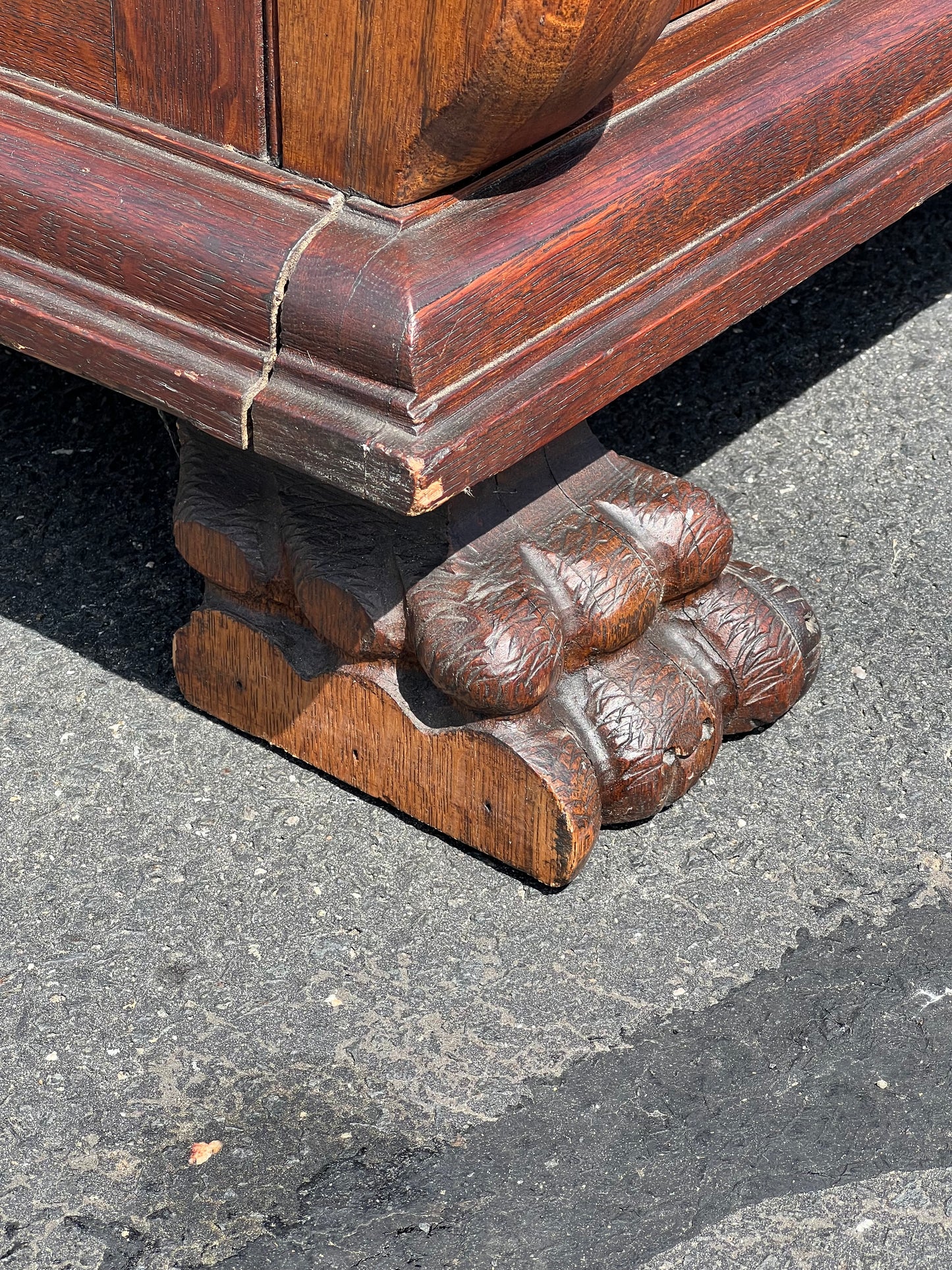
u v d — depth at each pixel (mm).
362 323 1709
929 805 2375
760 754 2453
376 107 1717
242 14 1775
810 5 2320
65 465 3039
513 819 2156
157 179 1899
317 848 2285
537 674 2066
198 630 2396
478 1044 2016
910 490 3033
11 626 2668
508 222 1817
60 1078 1965
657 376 3328
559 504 2256
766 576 2457
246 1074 1977
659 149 1992
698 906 2207
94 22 1925
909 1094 1958
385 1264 1762
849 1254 1774
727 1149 1889
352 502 2119
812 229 2211
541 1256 1771
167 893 2211
